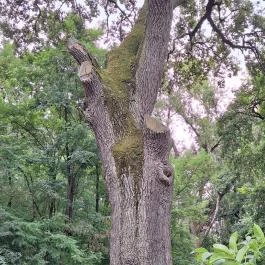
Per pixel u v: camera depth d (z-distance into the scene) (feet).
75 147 35.22
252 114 48.14
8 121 35.37
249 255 6.98
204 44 42.55
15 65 38.24
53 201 35.01
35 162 33.99
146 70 20.93
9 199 32.40
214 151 74.43
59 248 30.30
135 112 20.16
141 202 17.85
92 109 19.76
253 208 52.03
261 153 50.06
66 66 36.63
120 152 18.80
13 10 38.27
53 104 35.60
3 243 28.78
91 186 39.27
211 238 70.95
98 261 32.53
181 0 24.70
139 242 17.40
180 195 47.47
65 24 39.09
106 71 21.40
